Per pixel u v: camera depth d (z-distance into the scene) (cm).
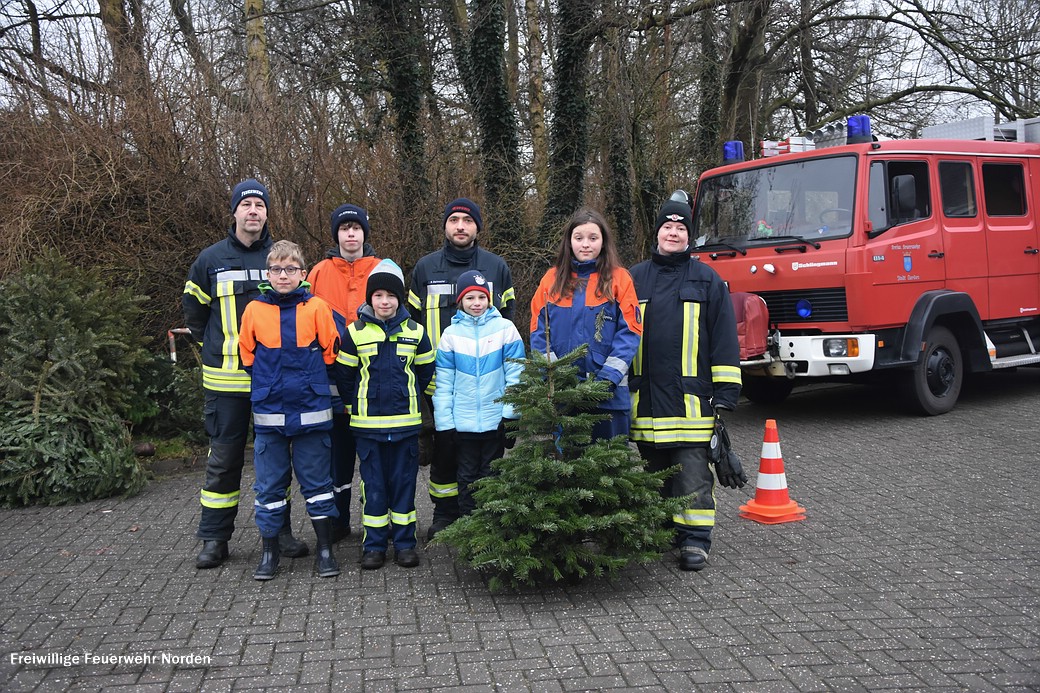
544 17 1614
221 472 486
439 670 356
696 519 477
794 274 853
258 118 903
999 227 958
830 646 374
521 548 425
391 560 498
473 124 1226
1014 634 383
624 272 476
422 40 1391
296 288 469
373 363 472
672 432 477
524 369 444
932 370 892
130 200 880
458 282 496
